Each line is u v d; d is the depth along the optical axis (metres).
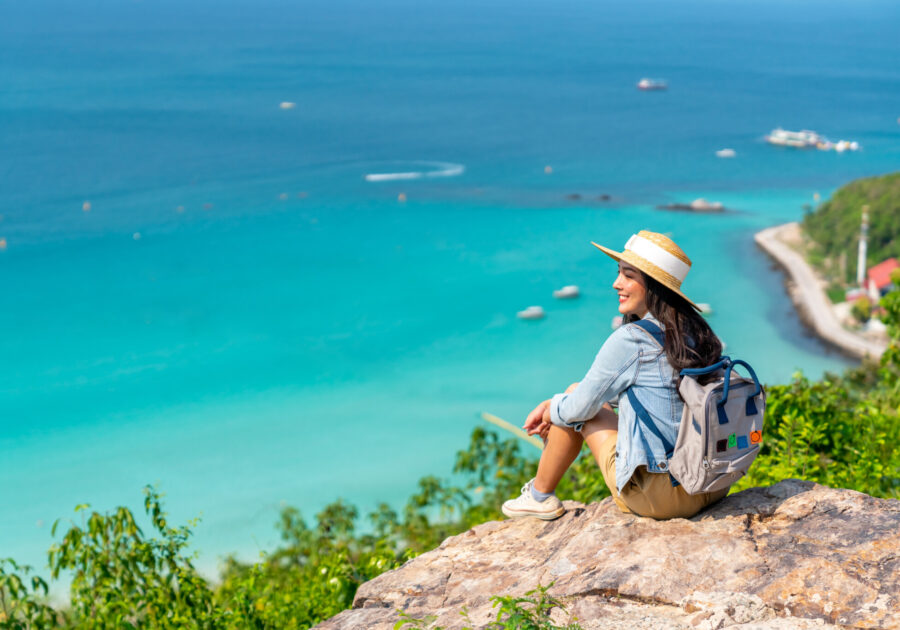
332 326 100.62
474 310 106.50
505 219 159.62
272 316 104.56
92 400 78.31
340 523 11.91
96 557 5.98
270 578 8.32
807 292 116.06
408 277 122.12
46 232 147.88
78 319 103.31
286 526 12.28
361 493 56.28
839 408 6.79
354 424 71.00
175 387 81.56
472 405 76.06
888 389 8.97
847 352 94.94
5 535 50.97
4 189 183.88
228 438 68.00
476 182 196.12
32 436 69.25
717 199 181.50
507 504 4.32
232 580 7.30
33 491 57.88
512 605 2.97
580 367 87.12
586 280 119.56
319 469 60.75
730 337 99.38
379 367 86.81
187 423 72.00
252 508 53.22
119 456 64.38
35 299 111.25
